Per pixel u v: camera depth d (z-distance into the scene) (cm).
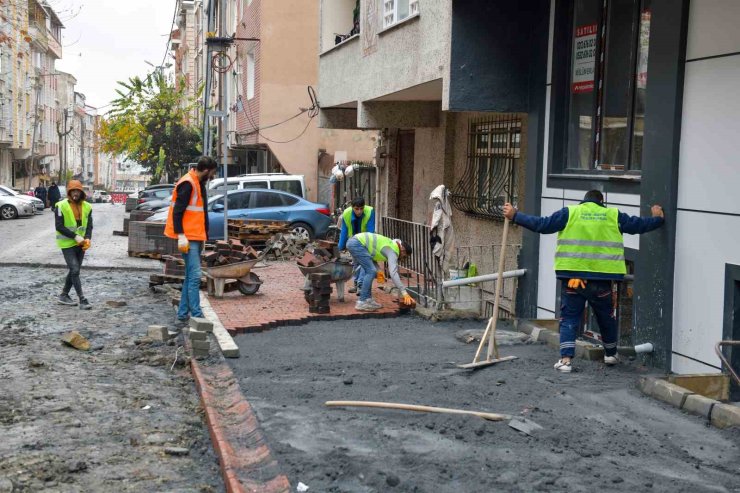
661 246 798
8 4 2733
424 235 1185
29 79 6028
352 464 527
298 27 2788
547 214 1042
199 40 5469
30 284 1434
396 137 1859
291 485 497
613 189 892
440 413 641
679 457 554
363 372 800
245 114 3138
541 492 485
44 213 4269
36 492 504
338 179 2498
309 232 2117
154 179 5422
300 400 693
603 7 941
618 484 499
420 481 499
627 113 890
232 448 571
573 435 594
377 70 1415
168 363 862
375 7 1423
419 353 896
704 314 746
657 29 799
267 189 2108
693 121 760
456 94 1060
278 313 1120
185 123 5350
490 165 1298
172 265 1378
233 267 1245
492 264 1237
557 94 1020
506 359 845
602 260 787
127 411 688
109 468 550
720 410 627
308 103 2814
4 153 5819
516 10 1063
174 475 543
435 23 1134
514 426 607
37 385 755
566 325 802
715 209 732
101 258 1853
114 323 1080
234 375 792
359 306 1141
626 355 841
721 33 722
